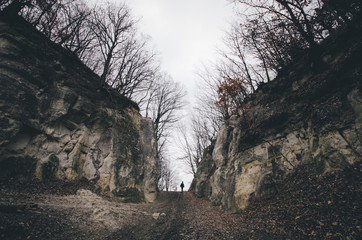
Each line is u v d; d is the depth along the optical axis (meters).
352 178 6.97
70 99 13.77
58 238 5.92
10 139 9.99
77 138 13.91
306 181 8.95
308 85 11.19
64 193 11.07
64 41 14.82
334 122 8.65
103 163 14.82
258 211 10.09
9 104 10.23
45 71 12.59
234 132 17.80
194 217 12.74
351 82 8.52
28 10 13.49
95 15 16.89
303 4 9.33
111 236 7.26
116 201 13.72
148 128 22.78
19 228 5.62
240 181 13.25
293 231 6.89
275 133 12.62
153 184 19.39
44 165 11.36
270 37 11.46
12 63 10.84
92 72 16.66
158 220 10.95
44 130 11.95
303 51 11.95
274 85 14.19
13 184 9.48
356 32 8.97
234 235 8.24
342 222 5.89
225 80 15.64
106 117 16.28
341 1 8.52
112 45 17.69
